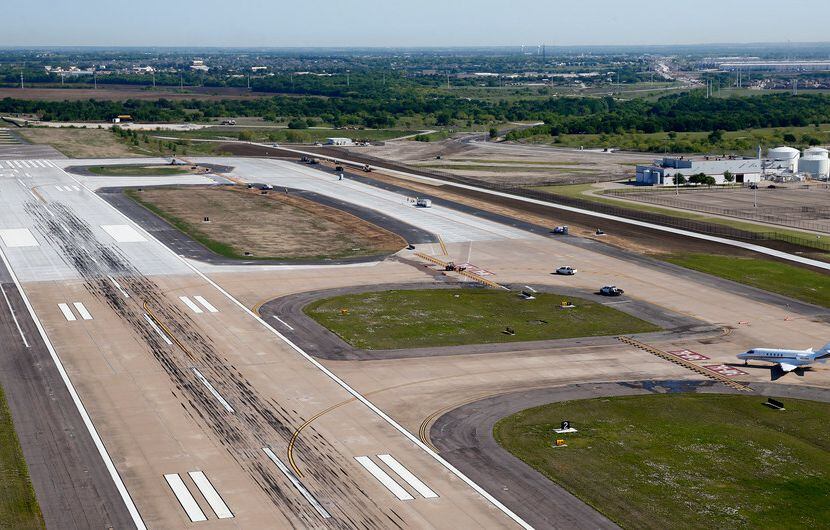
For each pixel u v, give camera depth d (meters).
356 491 70.06
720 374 98.44
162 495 68.69
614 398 90.81
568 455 77.50
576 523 66.00
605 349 105.69
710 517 67.44
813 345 108.12
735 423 85.44
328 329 110.81
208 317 114.56
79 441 77.88
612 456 77.56
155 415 83.75
